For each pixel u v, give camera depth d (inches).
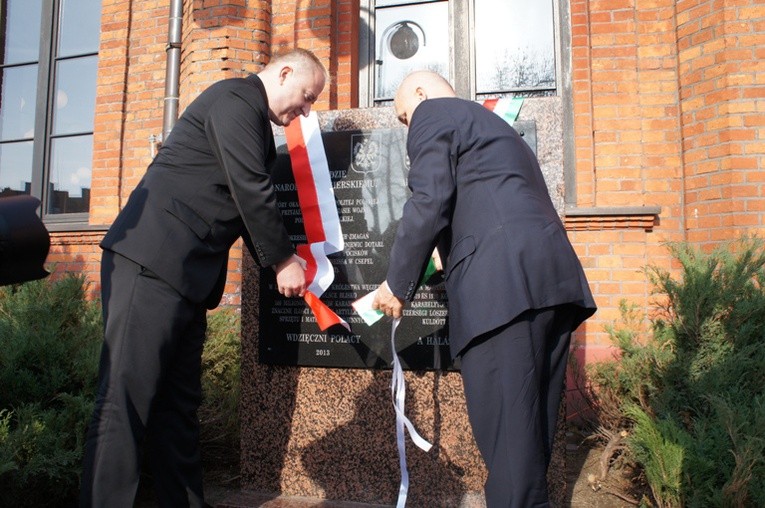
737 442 96.7
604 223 174.9
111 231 87.7
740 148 158.6
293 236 115.9
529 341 76.4
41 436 101.2
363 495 112.1
